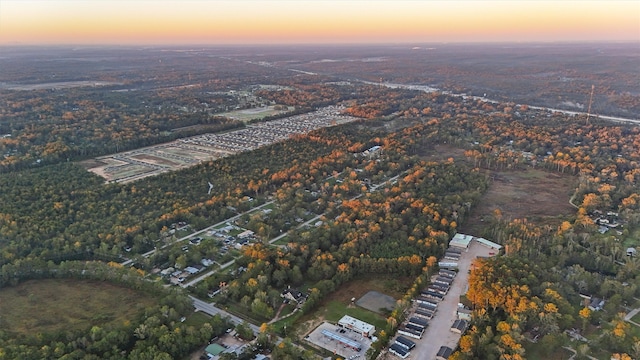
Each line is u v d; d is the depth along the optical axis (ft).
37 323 612.70
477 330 574.97
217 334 586.45
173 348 547.49
